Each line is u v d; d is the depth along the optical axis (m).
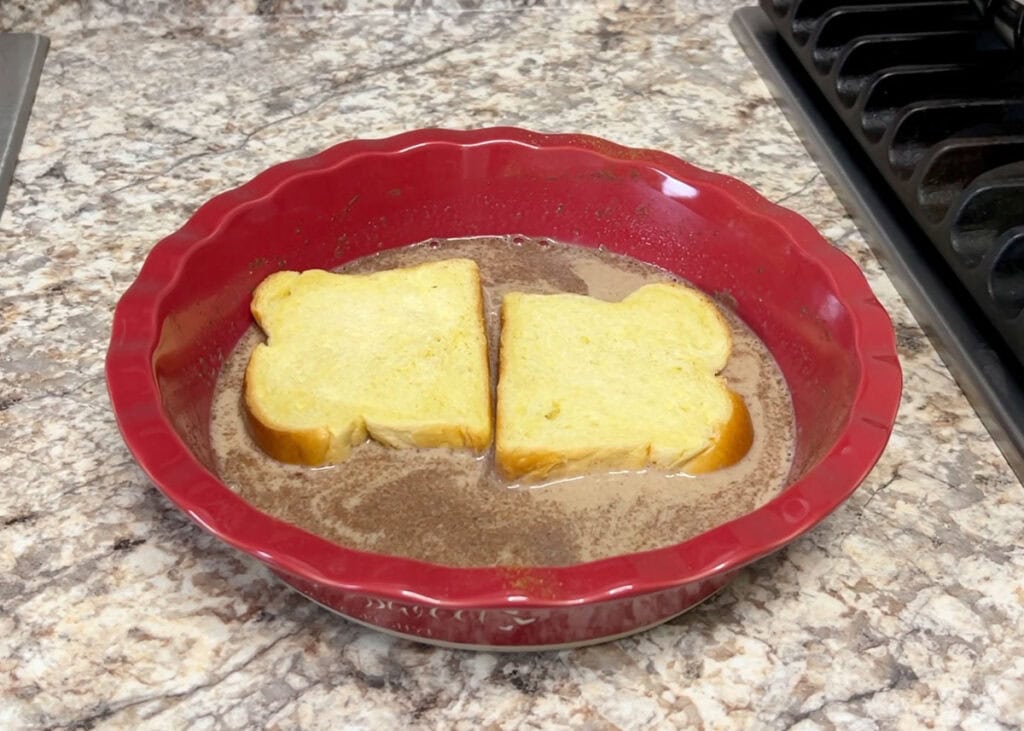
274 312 0.40
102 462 0.37
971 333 0.43
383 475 0.35
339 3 0.67
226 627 0.32
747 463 0.36
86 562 0.33
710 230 0.42
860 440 0.31
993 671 0.32
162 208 0.50
